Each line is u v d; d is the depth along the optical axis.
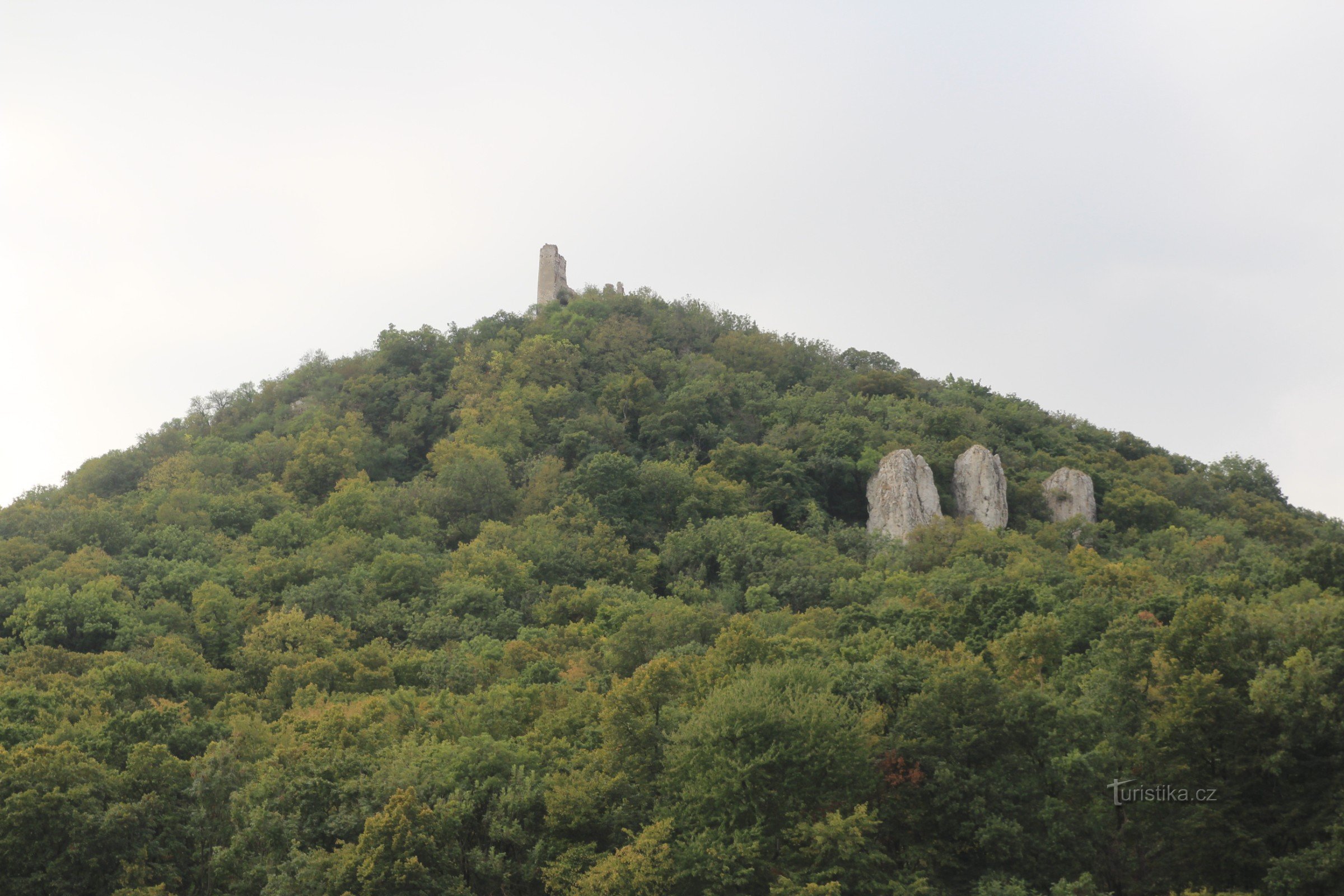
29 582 84.50
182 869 44.50
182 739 52.94
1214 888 41.69
